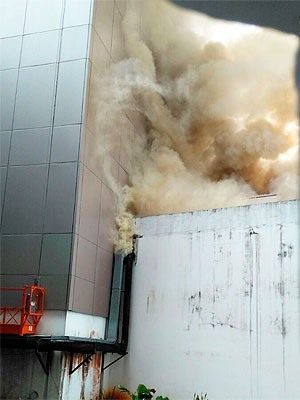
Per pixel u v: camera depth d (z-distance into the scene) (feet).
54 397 43.75
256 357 49.96
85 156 51.49
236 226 55.06
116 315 55.36
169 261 57.00
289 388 47.88
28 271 48.14
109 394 54.39
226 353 51.26
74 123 51.62
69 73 53.62
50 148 51.62
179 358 52.95
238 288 52.90
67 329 45.96
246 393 49.24
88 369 50.26
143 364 54.19
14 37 57.26
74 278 47.47
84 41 54.24
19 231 49.80
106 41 59.36
